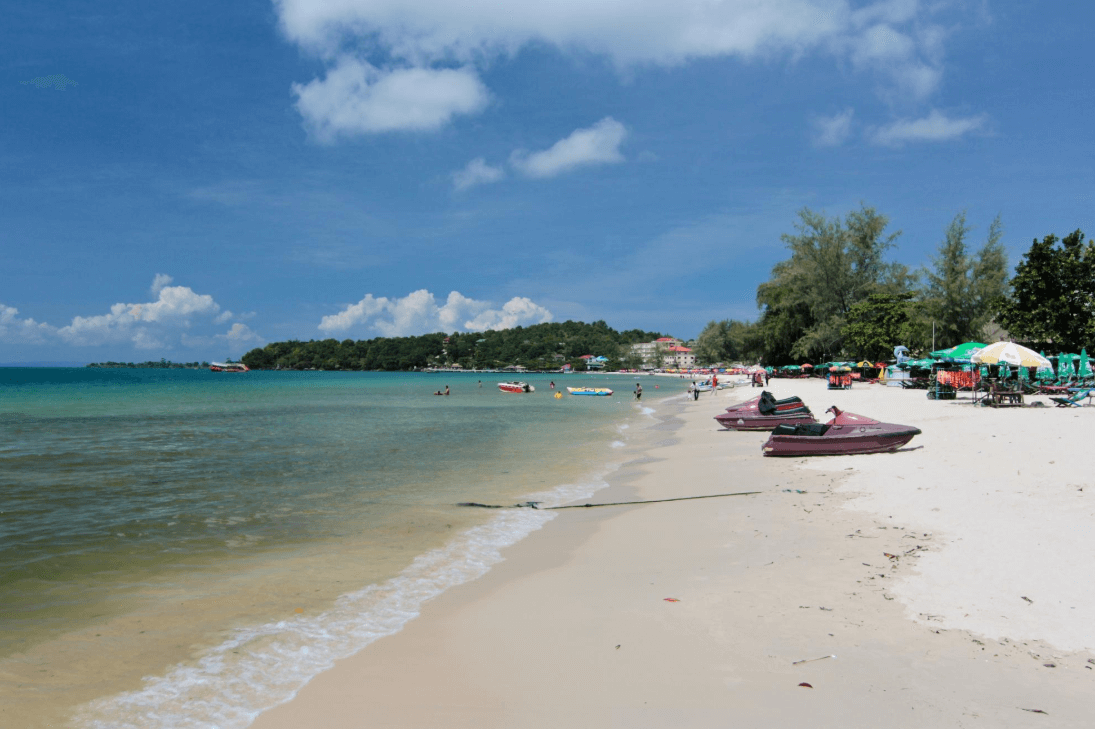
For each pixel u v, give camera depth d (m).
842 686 4.68
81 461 19.20
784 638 5.55
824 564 7.54
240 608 6.95
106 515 11.79
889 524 9.14
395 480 15.77
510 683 5.02
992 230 61.50
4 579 8.02
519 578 7.92
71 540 9.98
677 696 4.66
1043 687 4.54
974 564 7.04
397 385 116.31
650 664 5.21
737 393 54.81
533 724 4.38
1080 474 10.72
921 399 31.98
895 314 65.81
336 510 12.23
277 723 4.57
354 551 9.34
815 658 5.14
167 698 4.96
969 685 4.61
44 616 6.75
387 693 4.95
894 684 4.67
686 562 8.17
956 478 11.56
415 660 5.53
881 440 15.75
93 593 7.50
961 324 62.53
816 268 71.38
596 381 150.25
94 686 5.18
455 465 18.34
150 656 5.74
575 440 25.20
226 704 4.86
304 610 6.87
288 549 9.47
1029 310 42.16
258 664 5.54
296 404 54.22
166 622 6.55
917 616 5.84
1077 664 4.84
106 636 6.20
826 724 4.19
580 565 8.41
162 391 80.25
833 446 16.22
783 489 12.66
